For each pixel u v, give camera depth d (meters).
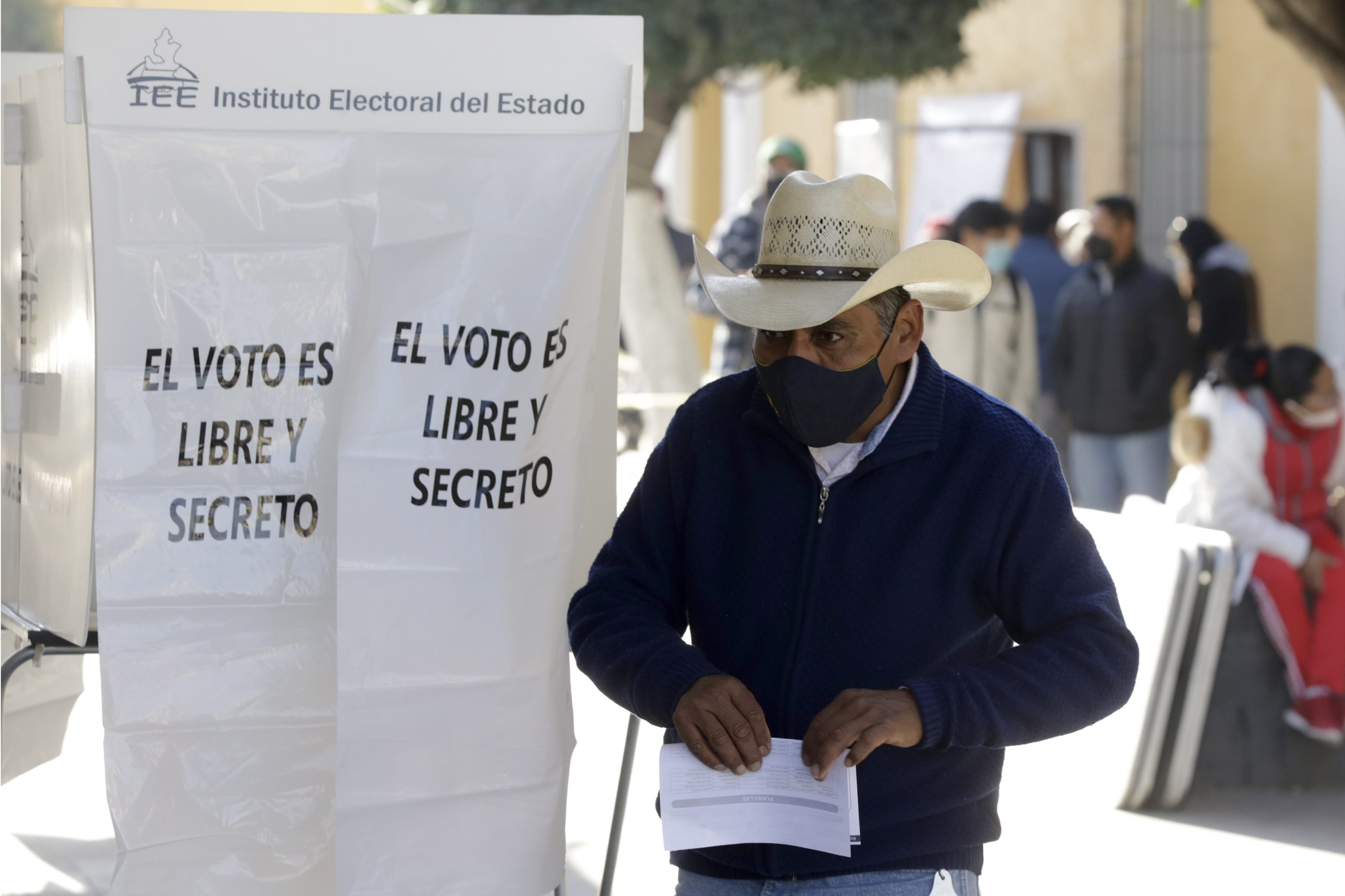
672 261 12.20
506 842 3.46
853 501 3.11
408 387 3.36
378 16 3.40
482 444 3.38
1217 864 6.32
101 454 3.38
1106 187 17.31
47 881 5.66
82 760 7.06
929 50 11.92
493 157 3.38
